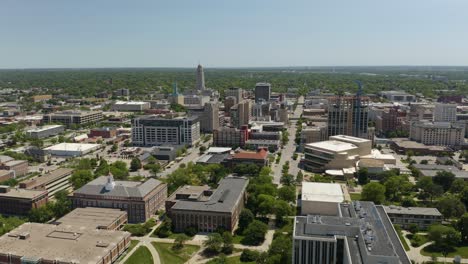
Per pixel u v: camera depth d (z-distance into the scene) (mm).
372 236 195500
